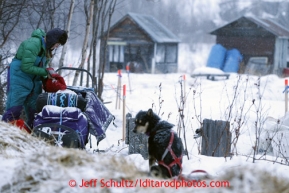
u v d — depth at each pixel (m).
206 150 18.28
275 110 32.19
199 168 14.56
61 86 16.80
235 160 15.86
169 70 105.69
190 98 38.12
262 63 100.31
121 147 20.31
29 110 17.39
